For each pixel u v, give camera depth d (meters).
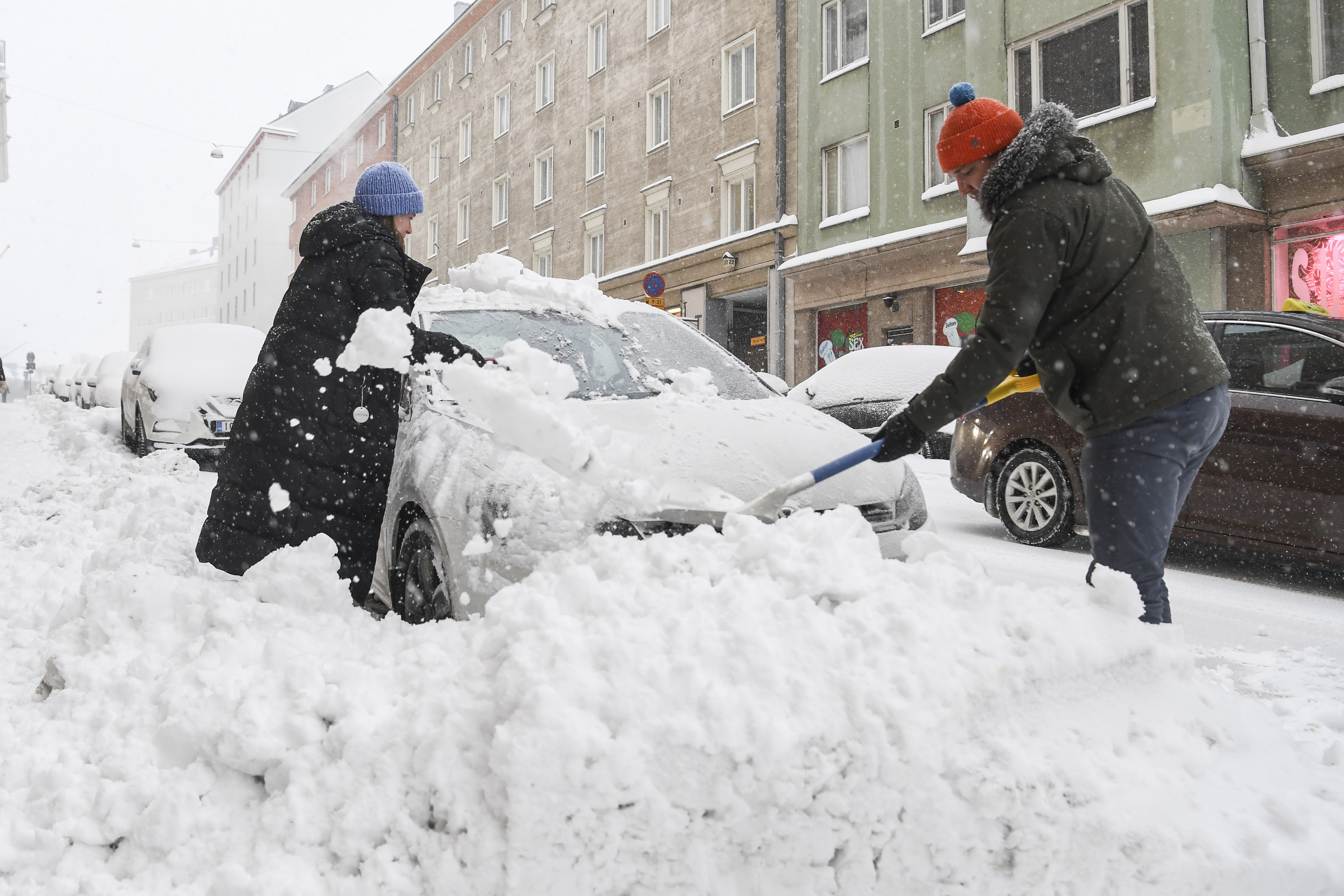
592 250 26.75
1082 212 2.53
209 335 10.75
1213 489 5.12
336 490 3.14
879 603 1.99
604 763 1.61
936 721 1.78
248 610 2.55
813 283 18.80
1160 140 12.41
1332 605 4.63
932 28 16.20
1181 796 1.92
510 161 31.09
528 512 2.72
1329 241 11.36
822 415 3.60
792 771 1.67
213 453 9.94
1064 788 1.80
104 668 2.46
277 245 59.09
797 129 19.33
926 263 16.38
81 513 5.59
